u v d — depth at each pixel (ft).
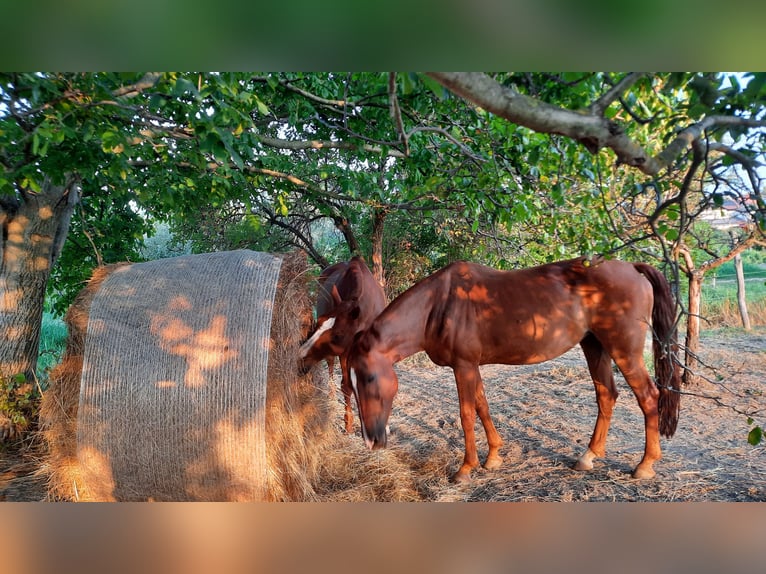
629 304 12.25
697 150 4.84
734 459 13.44
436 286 12.81
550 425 16.37
